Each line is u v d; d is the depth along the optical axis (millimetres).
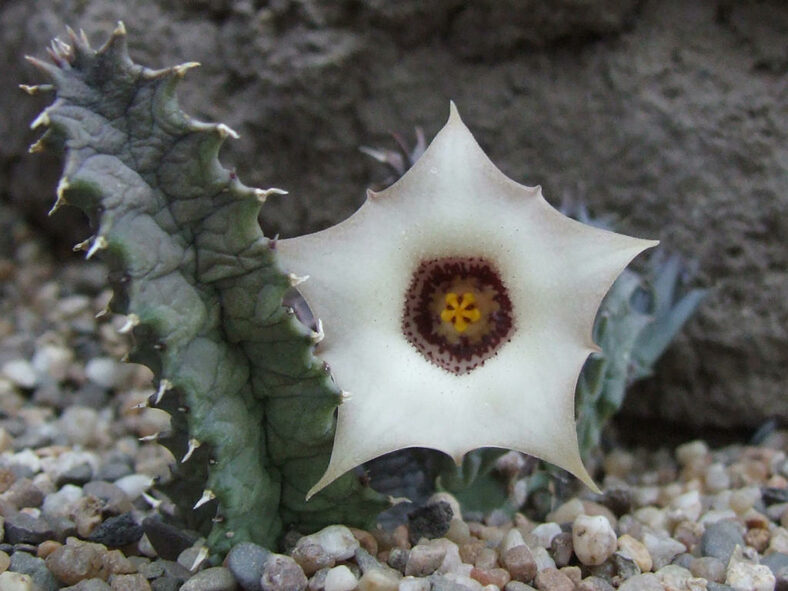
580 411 124
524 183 165
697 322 160
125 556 115
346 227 100
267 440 104
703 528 128
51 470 140
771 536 127
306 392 99
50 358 176
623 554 113
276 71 162
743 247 158
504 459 124
